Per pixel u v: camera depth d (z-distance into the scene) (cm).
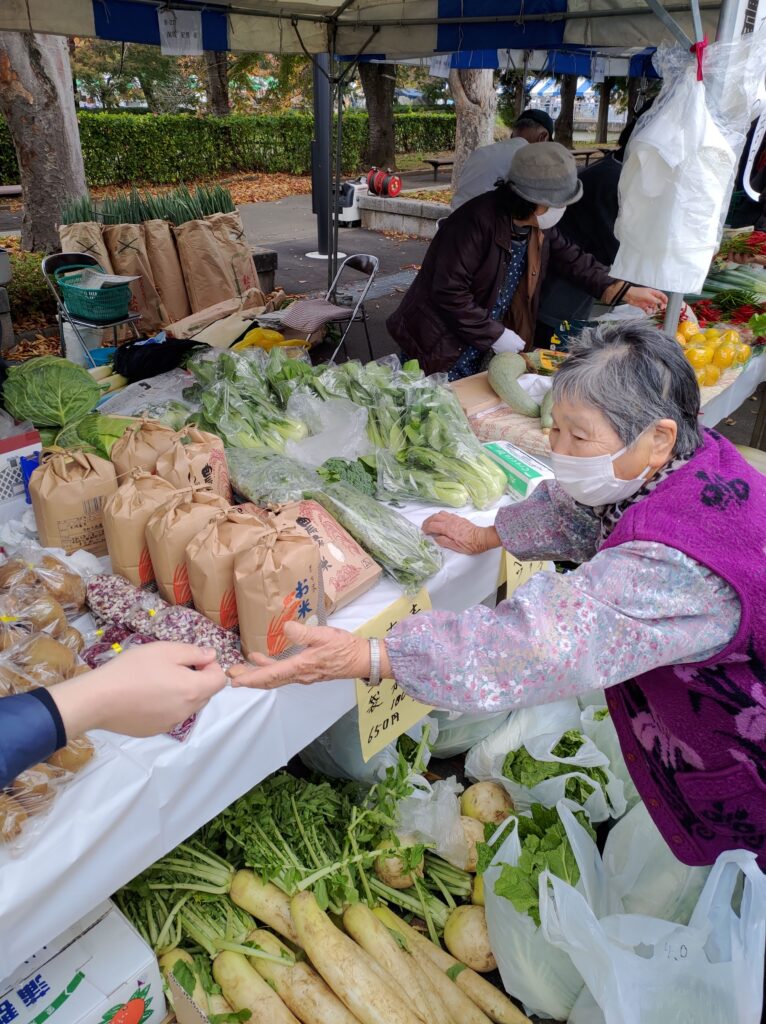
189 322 577
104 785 133
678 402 129
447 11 530
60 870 122
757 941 137
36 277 841
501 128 2077
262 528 157
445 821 202
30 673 137
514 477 239
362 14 595
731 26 228
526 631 121
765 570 118
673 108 236
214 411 247
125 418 235
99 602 166
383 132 1733
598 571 125
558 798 208
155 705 104
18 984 145
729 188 251
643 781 155
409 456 239
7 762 86
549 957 171
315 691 168
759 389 675
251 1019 164
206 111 2325
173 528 159
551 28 492
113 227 651
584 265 413
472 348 399
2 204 1536
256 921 186
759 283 516
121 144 1777
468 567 211
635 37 450
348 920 183
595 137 3014
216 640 156
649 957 158
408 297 408
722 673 126
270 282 845
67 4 447
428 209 1298
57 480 180
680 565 119
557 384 134
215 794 152
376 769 219
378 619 180
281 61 1733
